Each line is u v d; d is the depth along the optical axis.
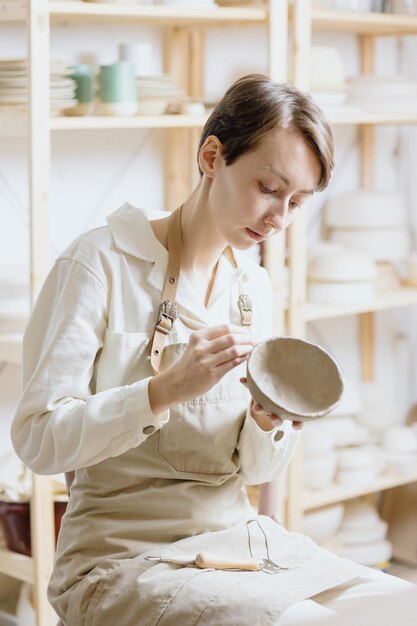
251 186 1.80
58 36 3.32
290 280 3.46
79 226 3.48
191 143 3.66
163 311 1.92
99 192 3.51
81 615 1.87
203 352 1.71
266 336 2.11
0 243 3.29
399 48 4.27
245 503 2.06
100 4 2.90
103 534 1.92
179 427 1.94
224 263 2.05
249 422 1.97
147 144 3.60
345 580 1.82
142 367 1.92
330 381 1.80
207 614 1.74
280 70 3.29
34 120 2.73
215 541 1.92
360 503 4.02
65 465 1.83
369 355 4.30
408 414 4.46
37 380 1.87
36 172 2.75
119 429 1.77
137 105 3.11
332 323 4.21
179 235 1.98
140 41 3.52
